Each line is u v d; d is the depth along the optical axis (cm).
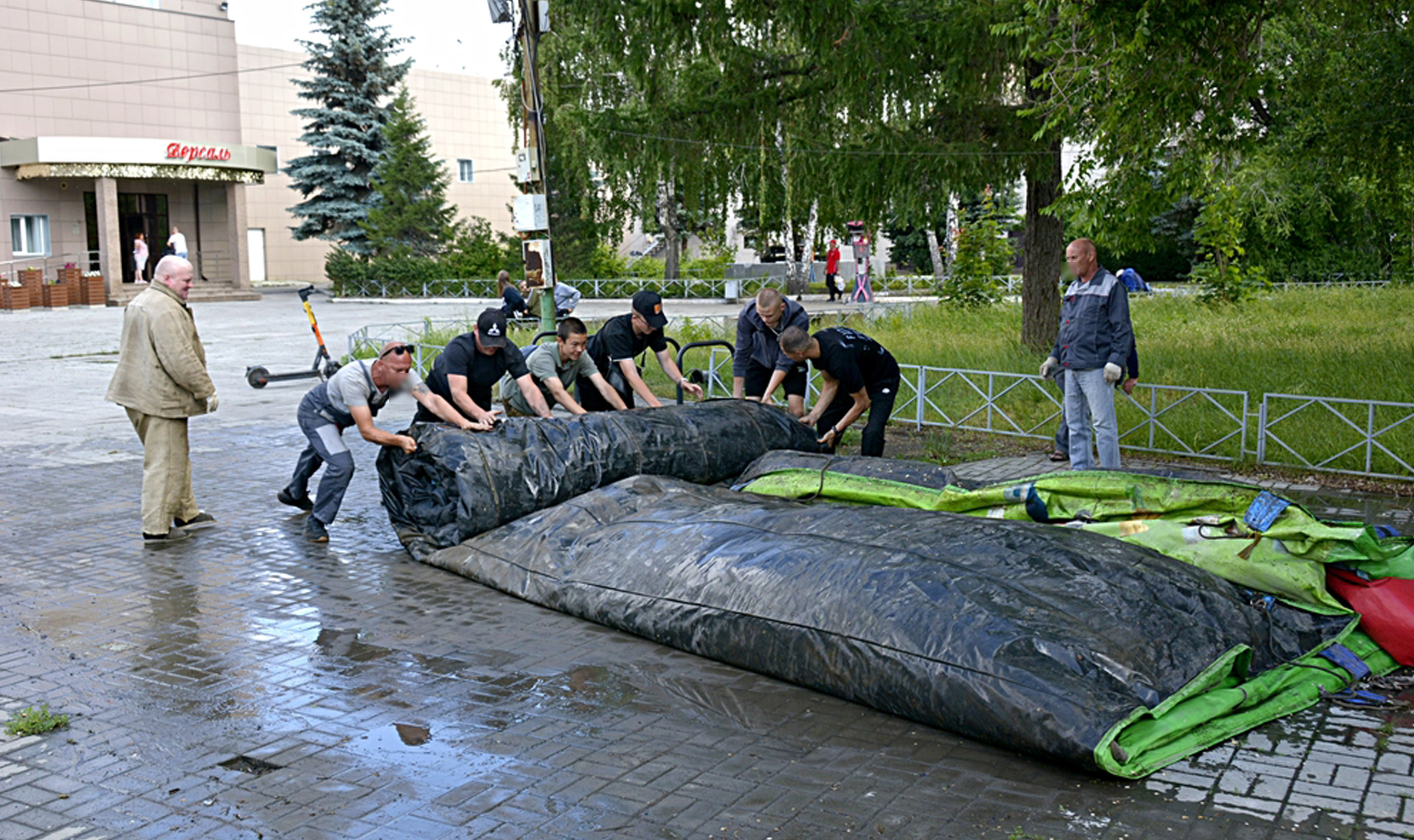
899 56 1227
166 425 722
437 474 679
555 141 1922
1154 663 412
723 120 1395
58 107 3644
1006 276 2770
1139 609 437
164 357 704
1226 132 1023
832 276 3378
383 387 701
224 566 669
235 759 404
